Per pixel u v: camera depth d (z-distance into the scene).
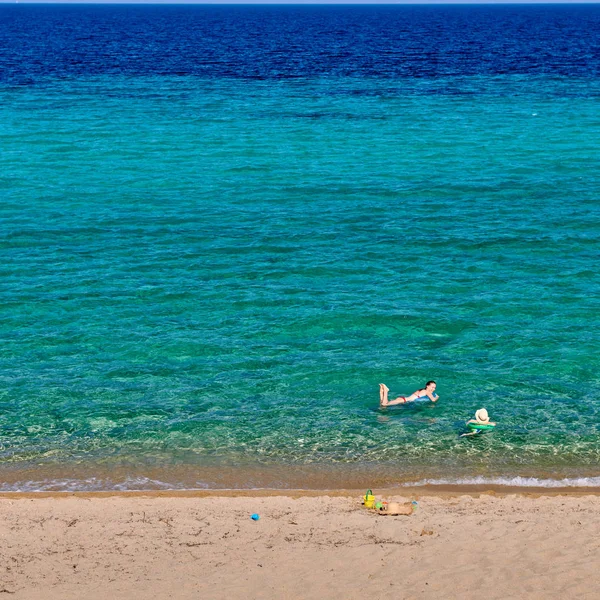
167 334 34.88
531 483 24.23
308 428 27.72
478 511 21.64
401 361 32.59
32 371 31.50
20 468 25.06
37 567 18.81
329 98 100.94
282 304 38.19
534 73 131.00
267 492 23.50
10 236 47.16
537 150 70.38
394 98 101.00
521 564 18.70
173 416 28.44
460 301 38.59
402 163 65.81
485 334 35.06
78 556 19.33
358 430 27.59
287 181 60.28
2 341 33.94
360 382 30.92
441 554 19.25
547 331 35.34
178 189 57.97
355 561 19.00
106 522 21.05
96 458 25.75
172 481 24.42
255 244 46.53
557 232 48.69
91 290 39.56
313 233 48.53
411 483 24.33
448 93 105.50
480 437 27.03
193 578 18.33
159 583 18.12
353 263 43.62
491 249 45.84
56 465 25.28
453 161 66.50
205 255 44.69
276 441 26.89
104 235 47.78
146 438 27.00
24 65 140.00
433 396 29.62
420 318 36.59
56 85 110.81
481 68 139.88
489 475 24.77
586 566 18.55
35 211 52.16
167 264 43.28
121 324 35.81
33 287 39.69
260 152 69.38
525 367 32.09
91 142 72.44
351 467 25.30
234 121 83.38
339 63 150.25
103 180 60.06
